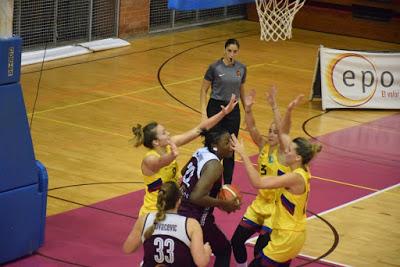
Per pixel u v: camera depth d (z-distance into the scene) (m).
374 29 26.81
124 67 20.77
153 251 7.38
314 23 27.62
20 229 9.78
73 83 18.81
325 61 18.55
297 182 8.30
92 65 20.66
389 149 15.89
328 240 11.05
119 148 14.55
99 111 16.78
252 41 25.27
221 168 8.80
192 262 7.63
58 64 20.42
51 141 14.57
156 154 8.98
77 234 10.63
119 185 12.69
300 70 22.03
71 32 22.05
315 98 19.19
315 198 12.76
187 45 23.97
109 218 11.26
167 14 25.50
